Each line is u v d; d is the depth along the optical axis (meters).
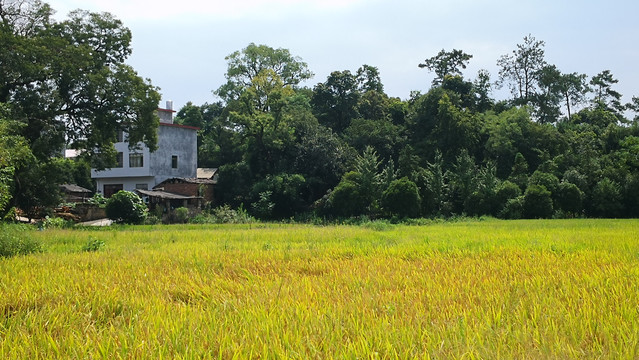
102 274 8.86
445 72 69.62
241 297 6.67
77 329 5.14
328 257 11.27
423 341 4.44
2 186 20.38
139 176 51.16
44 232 21.02
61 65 27.22
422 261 10.30
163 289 7.37
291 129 51.38
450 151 50.69
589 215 38.25
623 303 5.60
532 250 12.03
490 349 4.13
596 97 72.50
